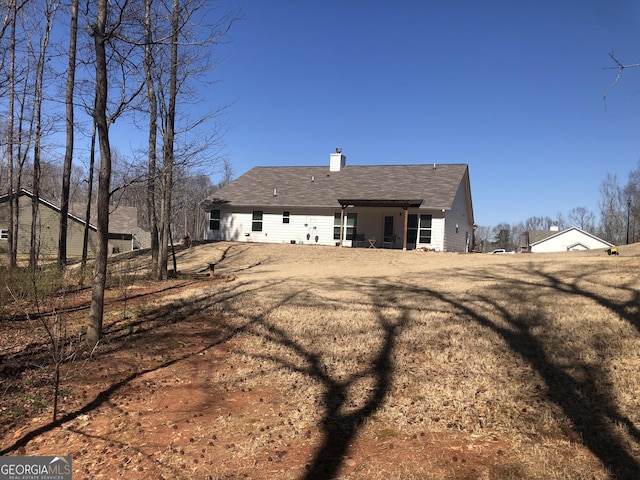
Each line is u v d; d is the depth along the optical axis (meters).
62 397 4.74
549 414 4.07
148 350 6.46
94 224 33.94
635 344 5.87
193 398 4.71
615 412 4.01
